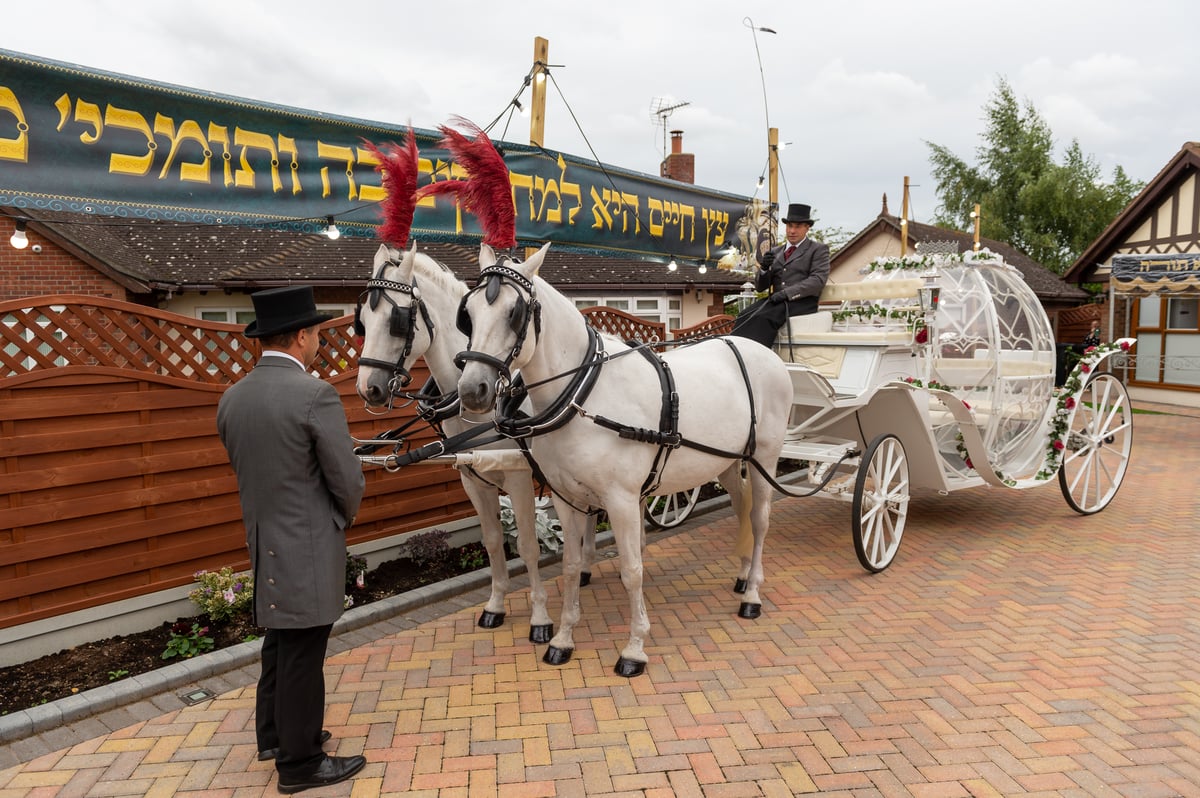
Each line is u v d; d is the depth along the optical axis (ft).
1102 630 15.96
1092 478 31.01
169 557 16.21
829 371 20.48
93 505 15.01
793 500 27.94
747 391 16.38
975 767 11.21
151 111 15.65
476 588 19.08
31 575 14.32
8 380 13.82
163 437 15.97
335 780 10.98
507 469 14.44
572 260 56.39
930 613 17.03
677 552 22.08
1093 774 11.01
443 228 20.76
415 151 14.98
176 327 16.35
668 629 16.44
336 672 14.52
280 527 10.20
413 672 14.49
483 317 11.66
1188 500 27.04
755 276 24.97
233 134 16.83
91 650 14.99
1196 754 11.49
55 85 14.44
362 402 19.51
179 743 12.12
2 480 13.84
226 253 41.14
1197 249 52.85
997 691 13.46
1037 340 25.18
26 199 14.32
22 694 13.32
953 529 23.79
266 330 10.25
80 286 36.76
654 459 14.11
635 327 27.40
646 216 25.73
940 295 23.22
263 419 10.06
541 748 11.85
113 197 15.33
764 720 12.60
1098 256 60.23
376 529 20.02
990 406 22.70
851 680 13.96
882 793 10.64
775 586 18.99
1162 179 53.78
